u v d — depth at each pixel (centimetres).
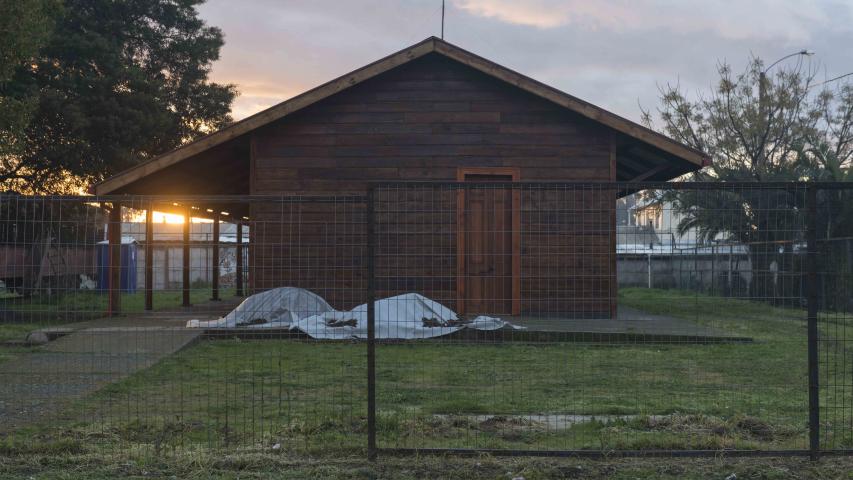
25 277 687
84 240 695
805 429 671
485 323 837
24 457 586
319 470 557
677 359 1061
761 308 661
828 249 805
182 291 736
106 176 2956
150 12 3347
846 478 549
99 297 702
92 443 625
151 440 637
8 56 1712
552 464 572
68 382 876
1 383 852
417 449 591
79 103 2794
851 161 3133
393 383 896
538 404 786
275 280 919
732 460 586
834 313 718
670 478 548
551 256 852
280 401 729
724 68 3105
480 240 858
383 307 1112
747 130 3044
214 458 577
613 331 779
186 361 1012
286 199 623
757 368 989
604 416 734
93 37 2878
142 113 2892
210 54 3541
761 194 723
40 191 3000
